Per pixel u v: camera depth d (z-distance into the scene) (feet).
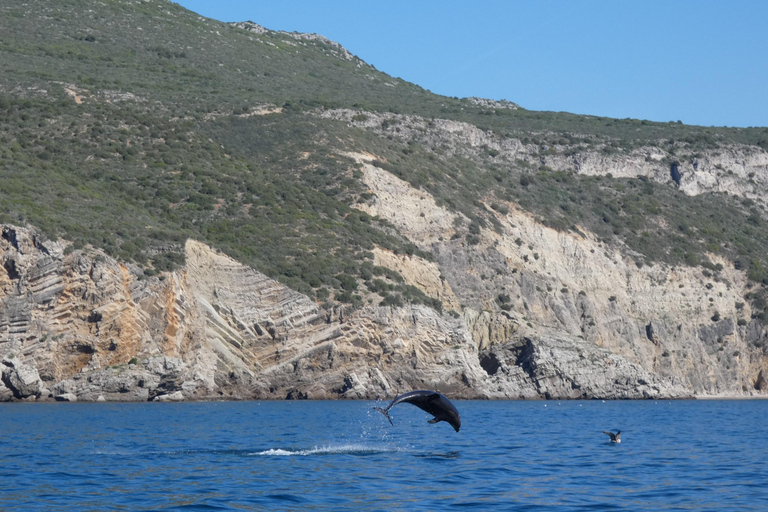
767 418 189.57
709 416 195.21
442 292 281.74
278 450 109.81
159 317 212.84
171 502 73.10
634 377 282.77
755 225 404.57
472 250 306.14
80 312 204.13
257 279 233.55
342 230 282.77
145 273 214.48
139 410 175.32
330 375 231.30
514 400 255.09
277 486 81.35
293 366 228.22
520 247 320.91
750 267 356.18
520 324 286.05
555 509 72.23
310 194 301.63
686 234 370.94
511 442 125.49
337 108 401.29
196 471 90.27
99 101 341.82
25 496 75.00
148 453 104.83
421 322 250.16
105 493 76.84
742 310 337.52
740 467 98.99
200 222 267.59
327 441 122.62
